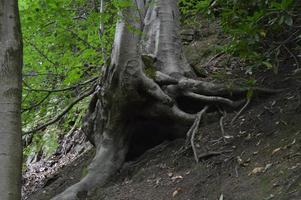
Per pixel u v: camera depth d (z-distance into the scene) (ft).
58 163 38.96
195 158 21.09
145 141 25.26
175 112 23.79
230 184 17.71
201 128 23.27
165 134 24.70
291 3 18.02
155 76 24.90
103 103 24.67
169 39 26.73
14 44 13.12
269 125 20.70
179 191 19.43
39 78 30.53
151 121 24.52
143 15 25.77
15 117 12.85
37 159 42.98
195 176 20.01
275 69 20.54
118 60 23.53
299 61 24.61
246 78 25.62
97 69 32.12
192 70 26.71
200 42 35.09
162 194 20.01
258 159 18.34
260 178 16.93
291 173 16.02
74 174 29.37
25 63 29.60
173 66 25.95
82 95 30.76
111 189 22.76
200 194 18.48
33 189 35.09
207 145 21.81
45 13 24.66
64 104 34.58
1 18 13.10
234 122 22.54
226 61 28.96
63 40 27.89
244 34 18.76
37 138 44.06
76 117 42.04
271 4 17.95
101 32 25.86
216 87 24.16
